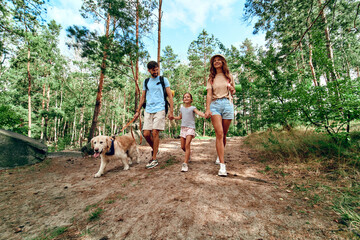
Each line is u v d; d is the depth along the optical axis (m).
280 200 1.73
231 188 2.11
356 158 2.32
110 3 7.88
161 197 2.07
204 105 22.05
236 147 5.38
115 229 1.58
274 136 4.64
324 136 3.22
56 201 2.43
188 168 3.17
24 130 8.68
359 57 11.18
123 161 3.71
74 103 27.42
